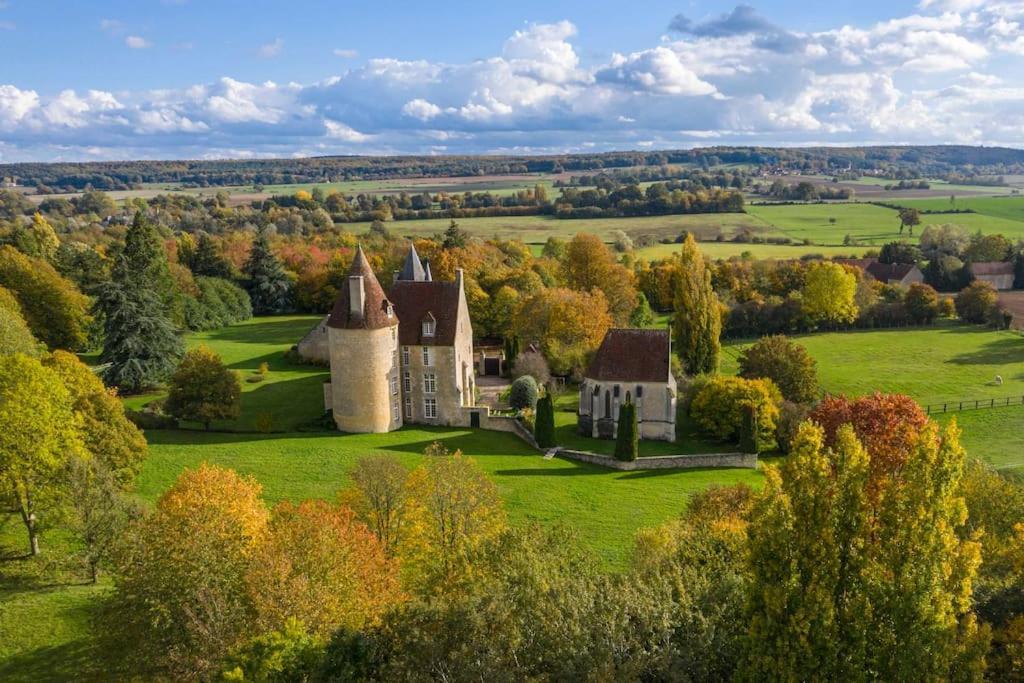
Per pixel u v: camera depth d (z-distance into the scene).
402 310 77.81
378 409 73.50
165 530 30.97
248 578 28.27
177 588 28.23
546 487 56.72
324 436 71.31
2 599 35.50
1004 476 54.31
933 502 21.94
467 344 82.31
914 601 21.52
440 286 78.62
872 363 107.50
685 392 86.06
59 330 98.75
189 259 153.00
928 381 98.50
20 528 43.38
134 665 28.28
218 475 37.97
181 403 70.44
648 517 50.53
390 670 24.86
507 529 35.38
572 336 96.50
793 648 21.73
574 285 124.50
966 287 137.75
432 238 171.62
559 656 24.34
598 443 74.06
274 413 80.44
